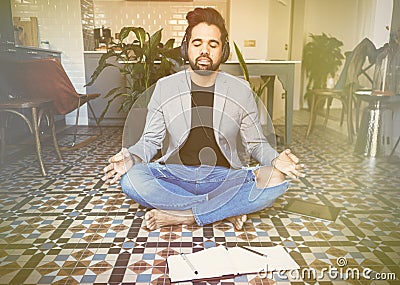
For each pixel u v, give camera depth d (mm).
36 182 1902
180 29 4641
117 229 1372
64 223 1424
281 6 3375
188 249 1223
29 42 3764
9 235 1319
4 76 2201
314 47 2943
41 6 3736
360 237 1316
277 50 3395
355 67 2564
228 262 1140
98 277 1063
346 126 2559
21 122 2291
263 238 1306
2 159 2143
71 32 3771
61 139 2883
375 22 2480
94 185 1866
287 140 2658
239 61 2426
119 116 3592
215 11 1354
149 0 4562
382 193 1726
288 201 1647
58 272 1089
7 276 1066
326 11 2834
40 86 2279
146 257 1172
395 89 2381
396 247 1236
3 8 2539
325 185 1849
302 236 1322
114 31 4633
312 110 2834
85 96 2543
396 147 2248
